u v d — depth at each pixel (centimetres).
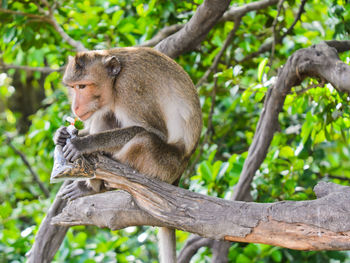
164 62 854
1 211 1366
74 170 721
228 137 1412
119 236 1312
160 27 1295
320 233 613
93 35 1299
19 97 1925
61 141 770
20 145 1802
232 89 1034
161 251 837
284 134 1216
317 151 1279
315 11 1529
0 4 1234
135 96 829
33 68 1359
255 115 1401
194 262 1245
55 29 1302
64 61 1337
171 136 853
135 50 863
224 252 1019
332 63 836
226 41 1239
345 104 957
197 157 1258
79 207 817
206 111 1444
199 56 1352
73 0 1328
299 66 887
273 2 1223
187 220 668
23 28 1270
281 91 955
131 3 1323
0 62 1362
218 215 656
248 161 1020
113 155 821
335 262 1241
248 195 1026
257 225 638
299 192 1148
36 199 1683
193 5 1318
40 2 1317
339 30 1144
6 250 1185
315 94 996
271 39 1412
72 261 1141
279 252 1145
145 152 824
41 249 1016
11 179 1775
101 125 886
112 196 804
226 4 1013
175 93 847
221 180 1124
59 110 1338
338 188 648
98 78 828
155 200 691
